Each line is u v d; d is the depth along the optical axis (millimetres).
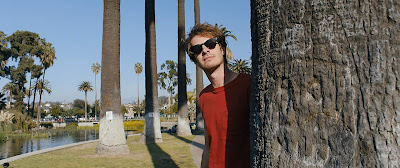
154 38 15523
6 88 58188
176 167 7781
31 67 55094
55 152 10695
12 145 20953
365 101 808
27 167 7754
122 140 10445
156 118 14539
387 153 766
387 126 774
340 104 843
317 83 892
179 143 13648
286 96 958
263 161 1017
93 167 7805
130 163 8414
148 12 15531
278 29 1014
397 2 808
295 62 940
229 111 1486
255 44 1150
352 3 859
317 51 896
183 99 18938
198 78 22891
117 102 10562
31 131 37000
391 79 786
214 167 1538
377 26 820
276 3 1036
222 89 1537
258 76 1095
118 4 11109
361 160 798
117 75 10742
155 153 10391
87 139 26453
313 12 919
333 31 875
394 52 794
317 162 864
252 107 1143
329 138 853
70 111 97375
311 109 891
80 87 80875
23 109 59531
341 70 851
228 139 1487
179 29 19203
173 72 86625
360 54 830
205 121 1640
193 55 1683
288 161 923
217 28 1589
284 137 945
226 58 1653
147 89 14883
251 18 1225
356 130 814
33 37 58219
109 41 10750
